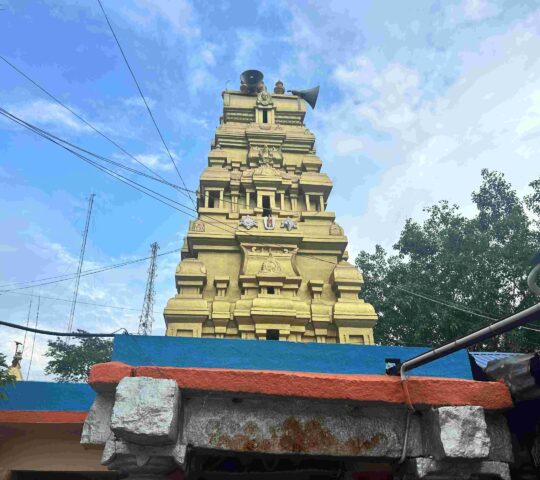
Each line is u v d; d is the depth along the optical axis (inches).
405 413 261.9
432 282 877.2
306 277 665.0
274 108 887.1
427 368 381.1
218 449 246.2
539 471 275.6
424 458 247.1
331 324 606.9
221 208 719.7
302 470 346.3
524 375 247.6
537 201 924.6
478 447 235.0
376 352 389.4
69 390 370.0
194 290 613.9
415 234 1002.7
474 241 903.7
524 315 207.0
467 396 252.5
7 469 345.7
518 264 812.6
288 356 380.8
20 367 519.2
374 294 954.7
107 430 237.6
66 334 289.9
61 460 350.9
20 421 334.3
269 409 256.5
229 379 244.7
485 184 1128.2
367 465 339.0
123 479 245.0
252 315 574.9
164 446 231.9
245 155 823.1
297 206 765.3
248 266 636.1
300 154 843.4
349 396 248.8
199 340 377.1
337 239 692.1
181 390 242.2
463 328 829.2
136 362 361.7
